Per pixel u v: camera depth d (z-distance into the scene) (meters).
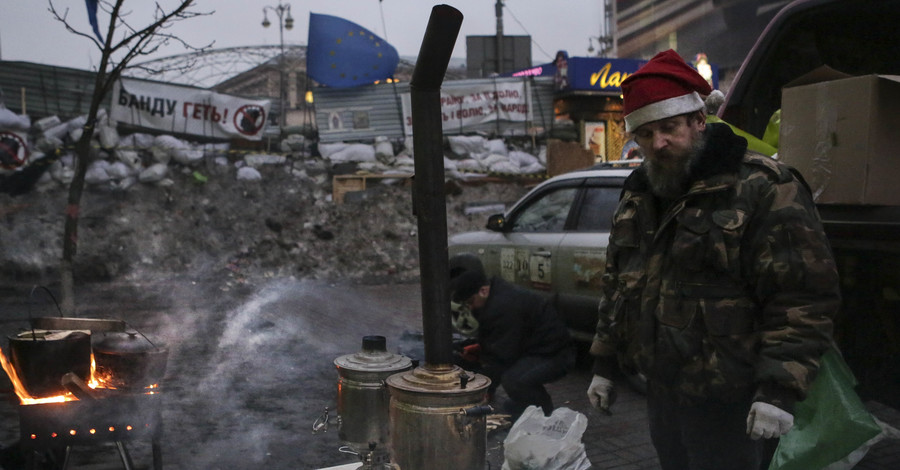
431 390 1.87
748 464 2.20
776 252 1.96
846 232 2.72
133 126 13.23
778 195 1.98
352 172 14.11
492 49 20.86
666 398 2.29
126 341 2.70
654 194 2.22
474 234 6.57
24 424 2.50
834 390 2.29
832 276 1.94
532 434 2.46
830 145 2.63
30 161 12.15
